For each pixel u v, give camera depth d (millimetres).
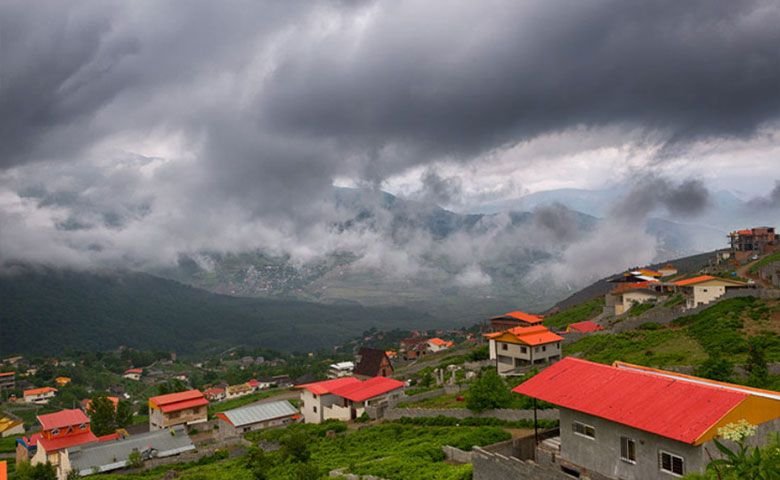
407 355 184625
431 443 50906
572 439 32219
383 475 41875
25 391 195250
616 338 87938
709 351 70188
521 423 55406
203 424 95625
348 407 81188
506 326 111812
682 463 26328
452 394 77688
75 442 81125
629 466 28797
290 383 197125
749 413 26594
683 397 28672
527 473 29109
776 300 83812
